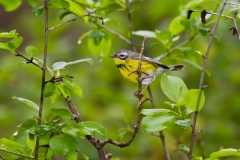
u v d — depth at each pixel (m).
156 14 15.30
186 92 5.59
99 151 6.15
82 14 6.62
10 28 19.11
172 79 5.87
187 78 14.65
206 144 13.26
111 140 6.11
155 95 14.09
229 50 14.49
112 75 15.02
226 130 13.57
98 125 5.52
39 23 16.30
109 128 13.30
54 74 5.93
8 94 14.16
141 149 13.22
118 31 15.53
